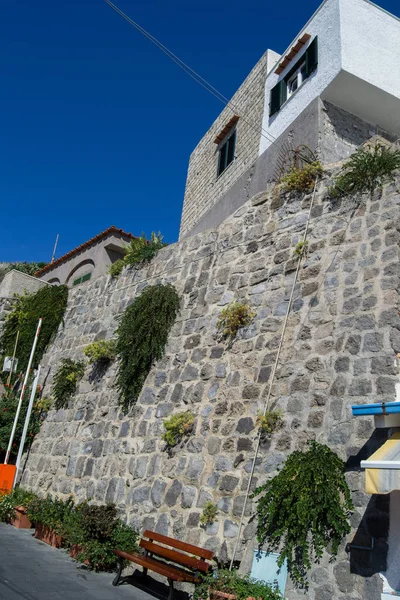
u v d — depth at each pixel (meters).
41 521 9.88
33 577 7.12
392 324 7.41
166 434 9.52
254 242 10.62
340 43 12.23
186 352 10.56
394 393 6.90
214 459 8.65
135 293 13.34
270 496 7.09
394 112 12.55
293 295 9.10
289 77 14.44
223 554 7.56
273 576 6.71
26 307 17.36
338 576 6.26
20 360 16.42
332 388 7.63
